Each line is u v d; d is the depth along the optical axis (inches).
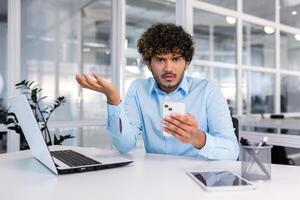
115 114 44.5
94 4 140.3
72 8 134.1
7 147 108.7
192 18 99.7
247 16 128.4
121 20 141.6
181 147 48.6
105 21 143.3
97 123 134.6
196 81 53.5
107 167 35.9
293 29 147.4
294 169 34.9
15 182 30.4
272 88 140.1
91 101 136.2
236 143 43.2
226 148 40.2
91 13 139.6
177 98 51.1
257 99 134.1
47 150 33.0
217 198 24.7
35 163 40.0
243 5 126.6
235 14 122.6
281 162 78.7
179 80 48.8
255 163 30.1
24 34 119.3
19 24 112.8
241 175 31.3
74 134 129.0
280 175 32.1
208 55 124.6
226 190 26.5
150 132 51.4
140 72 145.9
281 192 26.3
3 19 111.7
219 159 40.1
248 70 133.2
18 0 112.3
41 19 124.8
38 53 124.0
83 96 134.6
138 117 52.6
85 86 40.4
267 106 136.9
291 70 147.3
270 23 138.4
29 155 46.1
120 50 141.1
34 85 118.3
